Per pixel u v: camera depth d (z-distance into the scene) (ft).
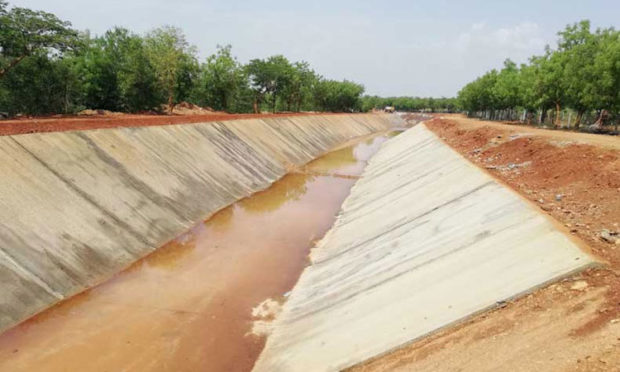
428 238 49.08
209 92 234.99
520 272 33.01
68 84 136.26
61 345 39.11
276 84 256.11
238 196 95.81
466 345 27.43
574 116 194.49
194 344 40.52
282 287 52.80
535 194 52.85
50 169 58.70
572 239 34.14
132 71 165.89
